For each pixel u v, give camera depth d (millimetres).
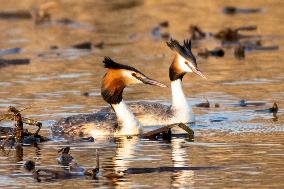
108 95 16656
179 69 17891
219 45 28828
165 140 15875
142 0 39562
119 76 16625
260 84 21469
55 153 14891
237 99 19641
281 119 17438
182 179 12812
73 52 28266
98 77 23172
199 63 25375
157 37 31047
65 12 37312
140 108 17828
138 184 12594
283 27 31562
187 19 34219
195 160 13984
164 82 21984
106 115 17062
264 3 37188
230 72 23469
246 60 25641
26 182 12867
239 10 35469
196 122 17594
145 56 26812
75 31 33156
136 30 32719
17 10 37406
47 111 18516
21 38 31594
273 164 13555
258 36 30094
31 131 16766
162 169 13398
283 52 26969
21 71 24562
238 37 29797
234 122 17312
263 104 18938
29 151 15109
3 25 35188
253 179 12680
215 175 12992
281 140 15367
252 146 14930
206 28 31922
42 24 35250
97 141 16000
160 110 17750
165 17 35031
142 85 21906
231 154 14344
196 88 21266
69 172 13273
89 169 13406
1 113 18016
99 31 32906
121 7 38375
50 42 30484
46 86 21828
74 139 16203
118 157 14383
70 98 20078
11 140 15922
